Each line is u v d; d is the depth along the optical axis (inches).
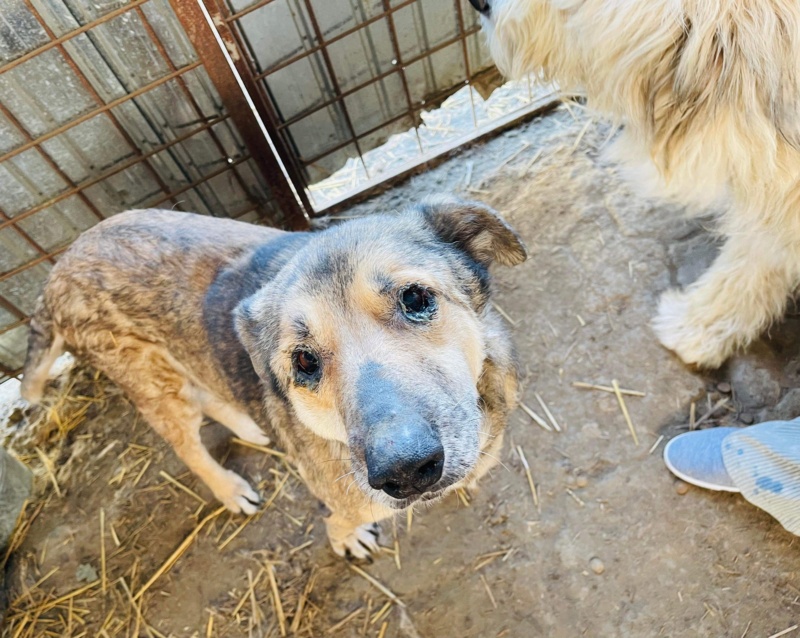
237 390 16.9
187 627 19.3
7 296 23.8
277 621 19.0
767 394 20.1
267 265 15.7
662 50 12.3
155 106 21.5
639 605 17.6
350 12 22.1
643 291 22.7
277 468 21.8
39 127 20.8
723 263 19.6
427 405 10.9
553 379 21.5
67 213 23.3
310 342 12.2
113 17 18.1
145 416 19.3
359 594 19.0
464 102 28.8
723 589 17.4
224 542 20.6
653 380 21.0
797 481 16.0
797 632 16.7
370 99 25.1
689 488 18.9
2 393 25.2
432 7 23.1
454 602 18.4
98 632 19.6
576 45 14.1
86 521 21.7
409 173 27.2
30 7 17.0
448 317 12.5
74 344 18.4
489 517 19.5
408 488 10.4
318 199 28.0
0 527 21.0
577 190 25.3
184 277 16.8
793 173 13.1
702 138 13.3
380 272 12.1
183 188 24.0
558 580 18.3
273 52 21.8
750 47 11.2
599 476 19.6
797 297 21.4
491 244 14.7
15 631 19.9
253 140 23.0
